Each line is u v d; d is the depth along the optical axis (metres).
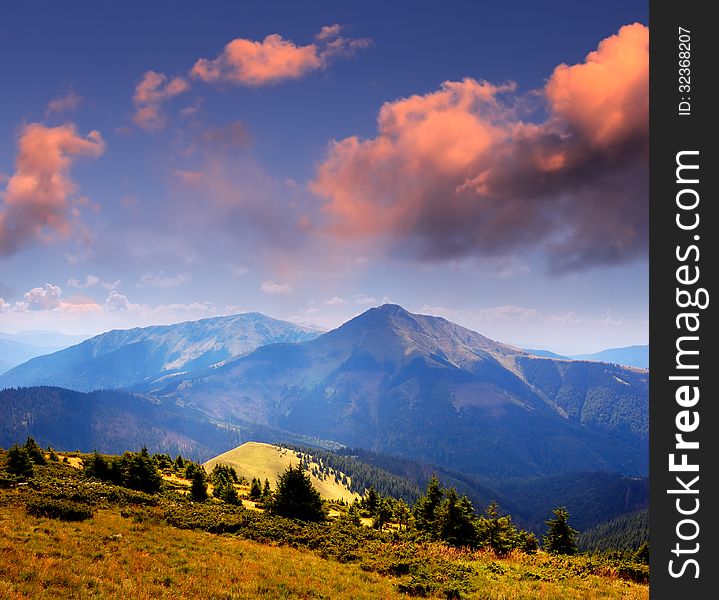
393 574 26.03
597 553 35.53
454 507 38.72
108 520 29.97
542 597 22.45
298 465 48.25
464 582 24.55
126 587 18.64
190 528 32.31
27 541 22.66
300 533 34.22
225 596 19.45
